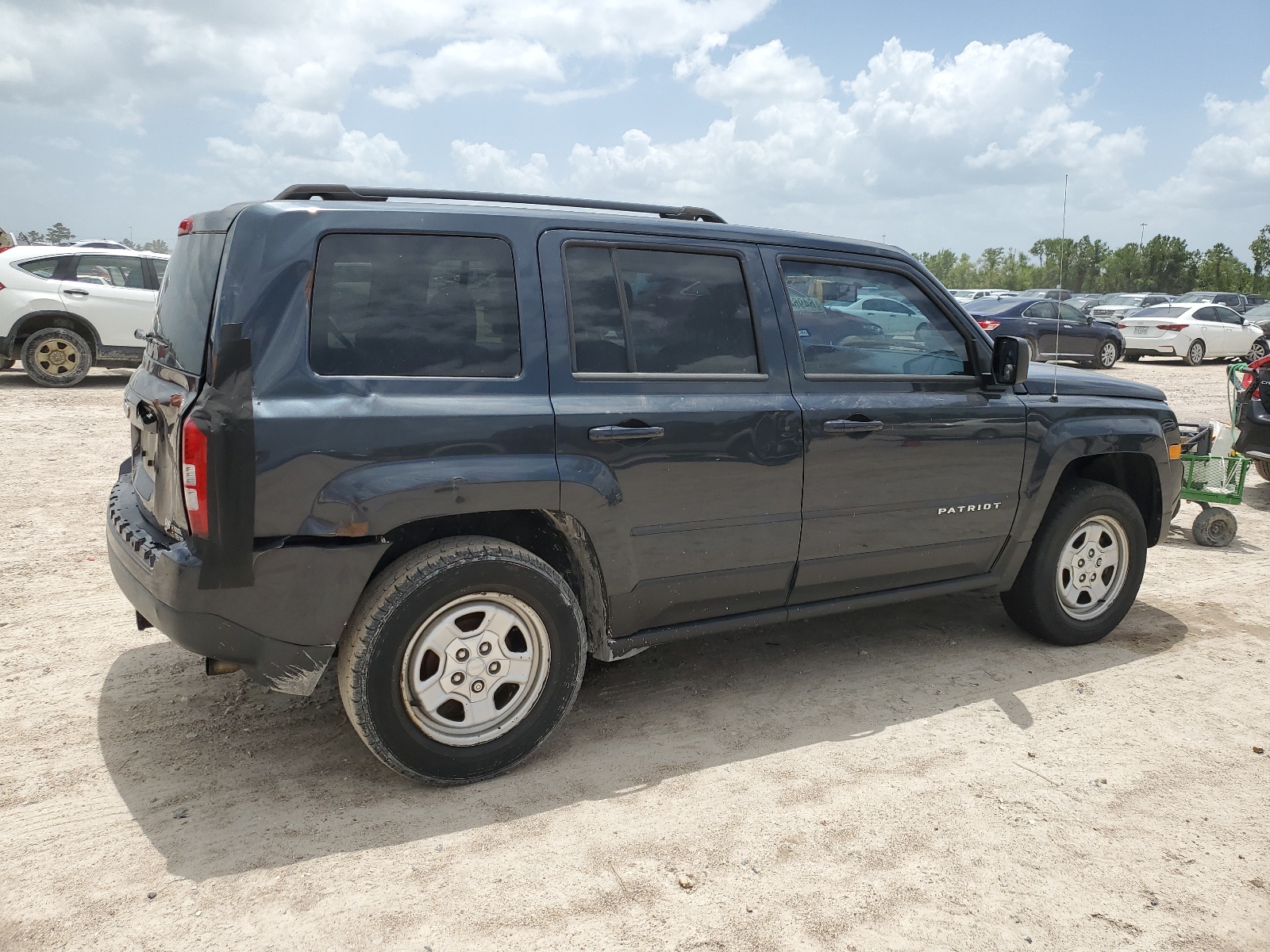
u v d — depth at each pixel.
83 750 3.50
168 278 3.63
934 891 2.80
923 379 4.22
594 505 3.38
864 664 4.56
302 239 3.00
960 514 4.32
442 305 3.21
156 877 2.78
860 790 3.36
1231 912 2.75
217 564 2.85
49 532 6.17
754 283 3.85
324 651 3.07
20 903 2.65
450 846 2.97
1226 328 22.97
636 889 2.77
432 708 3.21
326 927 2.58
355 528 2.98
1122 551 4.90
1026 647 4.83
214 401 2.81
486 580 3.20
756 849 2.99
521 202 3.63
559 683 3.42
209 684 4.09
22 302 12.33
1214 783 3.48
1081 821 3.20
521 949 2.51
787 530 3.87
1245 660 4.70
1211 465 6.96
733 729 3.83
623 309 3.54
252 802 3.19
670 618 3.79
